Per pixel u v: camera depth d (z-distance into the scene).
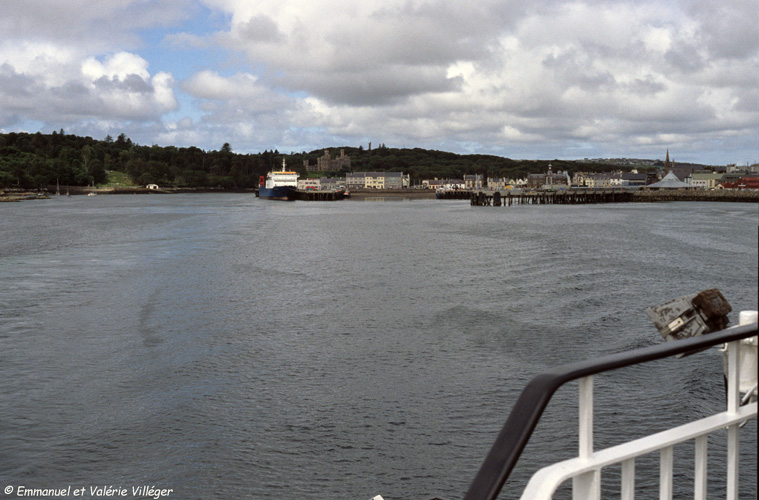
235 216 133.88
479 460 16.33
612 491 14.70
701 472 3.55
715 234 81.06
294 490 14.95
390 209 175.50
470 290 39.41
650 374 21.44
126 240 75.50
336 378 22.12
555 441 17.12
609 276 44.84
